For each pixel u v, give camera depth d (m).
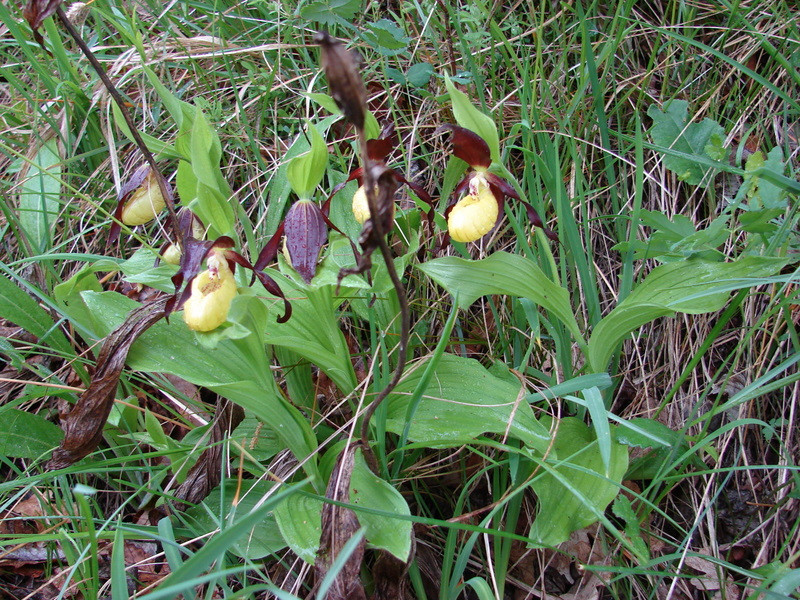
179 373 0.39
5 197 0.61
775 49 0.55
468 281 0.42
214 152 0.41
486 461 0.48
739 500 0.47
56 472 0.41
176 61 0.66
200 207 0.39
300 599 0.41
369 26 0.57
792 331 0.44
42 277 0.57
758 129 0.56
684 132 0.54
